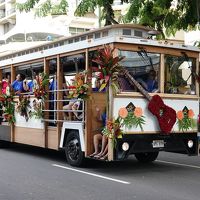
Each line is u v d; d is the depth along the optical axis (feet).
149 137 33.47
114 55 31.96
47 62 40.29
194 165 38.22
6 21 230.68
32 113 42.50
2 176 31.65
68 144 36.76
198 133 36.27
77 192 26.48
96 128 34.45
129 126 32.53
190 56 35.88
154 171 34.55
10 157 42.09
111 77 32.04
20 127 45.16
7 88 47.01
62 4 46.78
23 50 45.73
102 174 32.81
